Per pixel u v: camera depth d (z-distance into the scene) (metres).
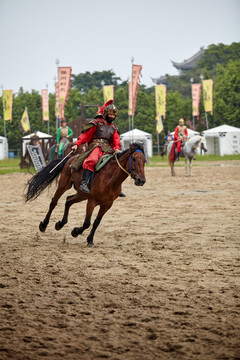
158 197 19.92
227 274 8.12
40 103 89.25
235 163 47.44
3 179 31.06
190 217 14.43
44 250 10.09
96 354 4.99
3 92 72.19
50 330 5.59
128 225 13.13
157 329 5.63
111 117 10.76
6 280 7.71
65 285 7.43
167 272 8.24
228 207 16.47
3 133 87.31
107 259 9.26
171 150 31.48
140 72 52.06
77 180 10.69
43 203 18.41
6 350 5.04
